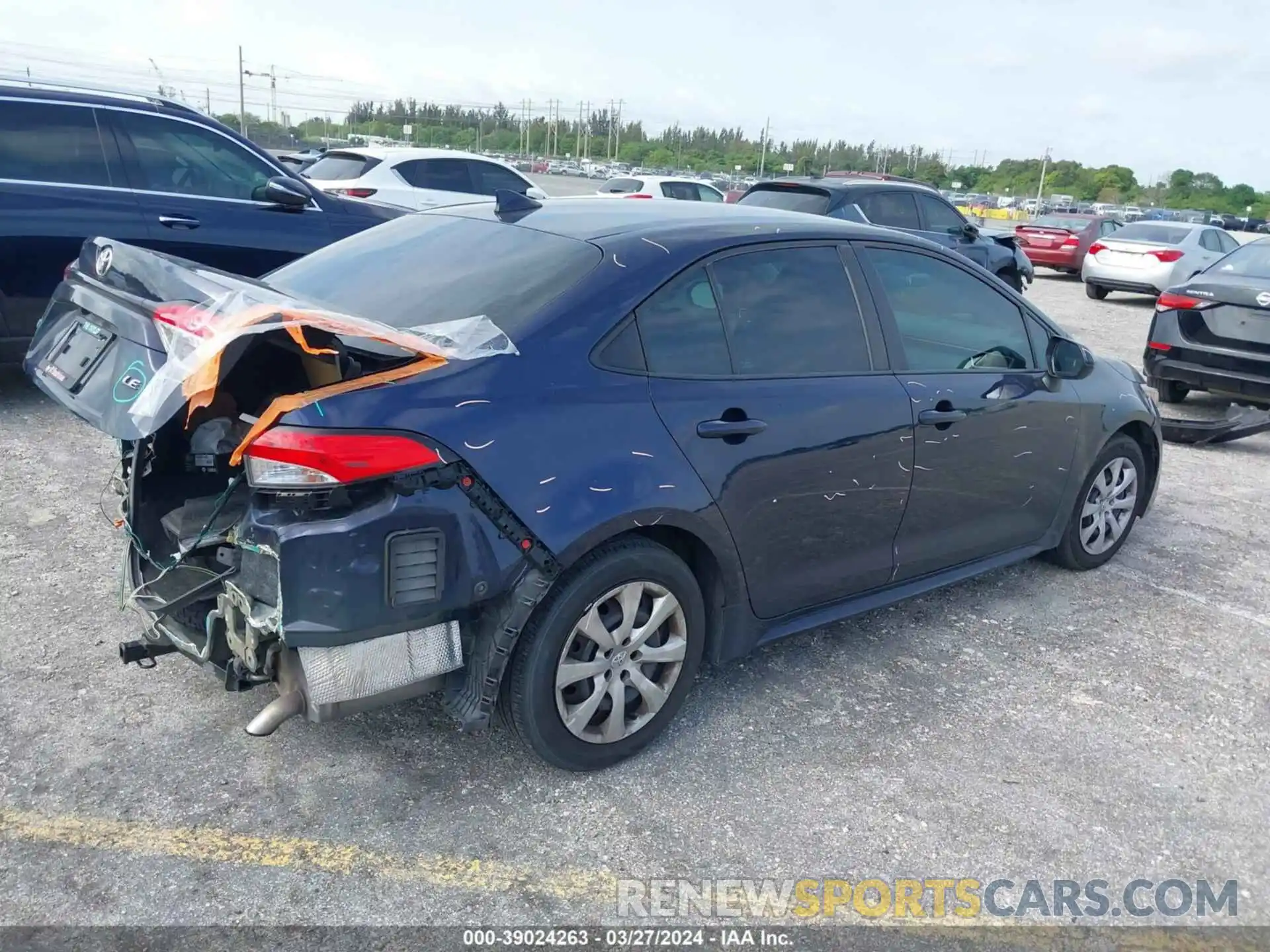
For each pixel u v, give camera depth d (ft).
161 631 9.79
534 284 9.98
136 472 9.89
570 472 9.07
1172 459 23.89
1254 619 15.01
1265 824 10.08
